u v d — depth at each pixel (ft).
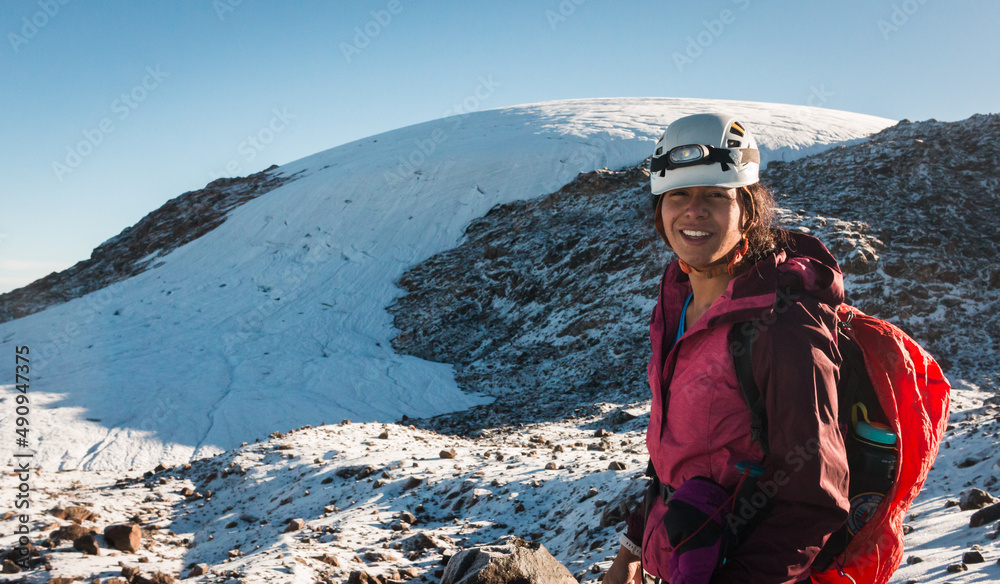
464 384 76.13
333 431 41.29
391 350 90.43
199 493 34.19
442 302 102.22
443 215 131.54
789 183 98.73
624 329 76.69
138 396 67.26
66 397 66.44
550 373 73.97
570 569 17.12
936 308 60.85
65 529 24.80
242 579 18.56
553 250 103.86
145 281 118.01
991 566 7.80
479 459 33.17
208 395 68.33
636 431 41.45
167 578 20.20
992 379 48.91
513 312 95.25
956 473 15.61
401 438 40.63
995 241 74.23
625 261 90.99
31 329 94.73
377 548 21.89
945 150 99.04
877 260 66.64
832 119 169.99
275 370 77.61
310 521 26.17
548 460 30.22
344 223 132.77
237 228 136.98
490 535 22.61
